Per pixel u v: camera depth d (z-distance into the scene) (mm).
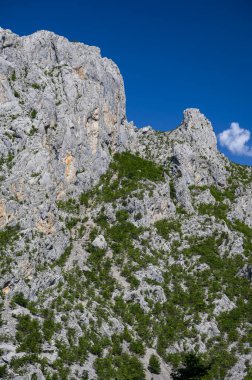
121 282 151500
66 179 171000
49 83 179125
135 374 122812
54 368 115875
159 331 142000
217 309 154625
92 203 174500
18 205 144875
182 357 135625
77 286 142125
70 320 129125
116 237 165250
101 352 126125
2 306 124000
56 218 152875
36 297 132625
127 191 180500
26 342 116500
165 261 167375
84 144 180625
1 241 135875
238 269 172750
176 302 154750
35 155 155125
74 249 155250
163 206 185750
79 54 193125
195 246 177125
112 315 138125
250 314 155375
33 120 164500
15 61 176250
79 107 181875
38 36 190750
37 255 139125
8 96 166500
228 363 138125
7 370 110250
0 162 151625
